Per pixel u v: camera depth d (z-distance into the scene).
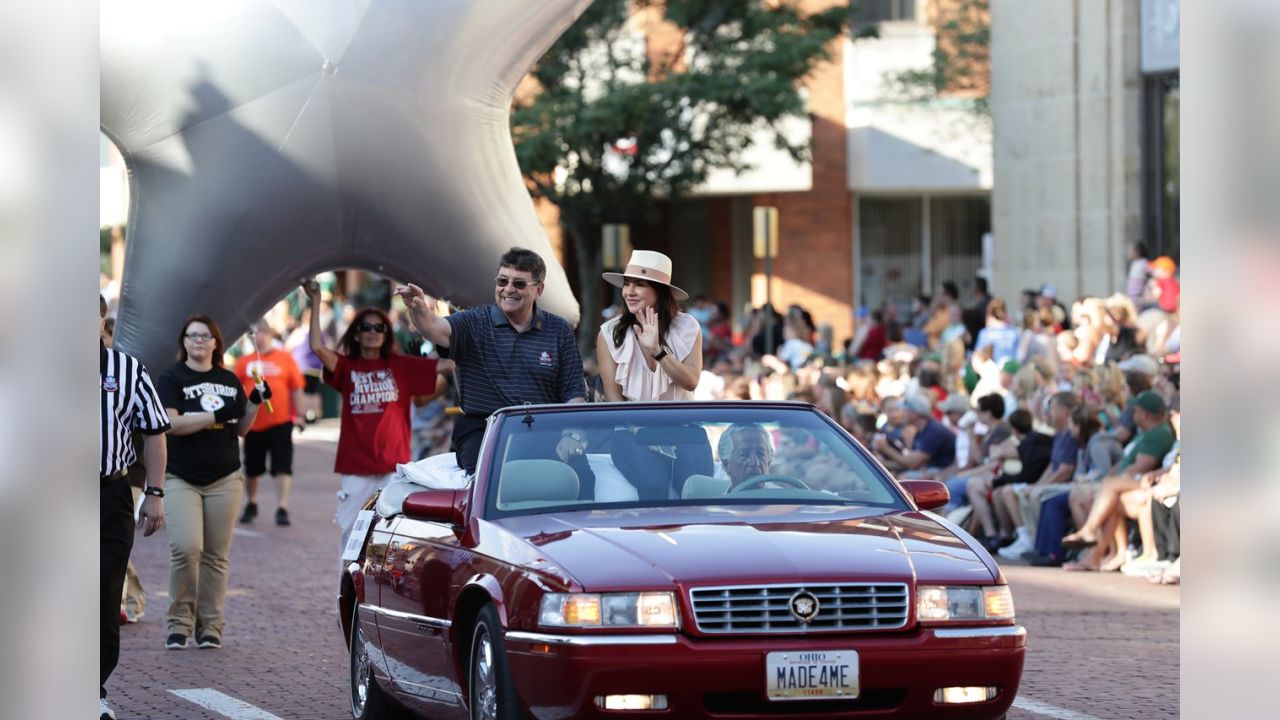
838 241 53.12
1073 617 16.47
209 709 12.64
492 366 13.04
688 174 44.44
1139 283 28.95
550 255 17.41
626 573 8.84
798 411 10.94
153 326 16.52
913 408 23.41
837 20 45.12
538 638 8.80
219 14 16.41
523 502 10.16
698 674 8.58
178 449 15.44
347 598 12.38
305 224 16.59
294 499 30.58
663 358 13.11
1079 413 20.97
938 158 51.72
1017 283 35.38
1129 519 20.20
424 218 16.75
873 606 8.87
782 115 44.59
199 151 16.41
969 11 50.41
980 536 21.92
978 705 8.97
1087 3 33.53
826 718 8.71
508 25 16.88
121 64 16.33
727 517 9.80
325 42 16.45
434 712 10.64
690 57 45.47
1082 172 33.75
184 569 15.38
